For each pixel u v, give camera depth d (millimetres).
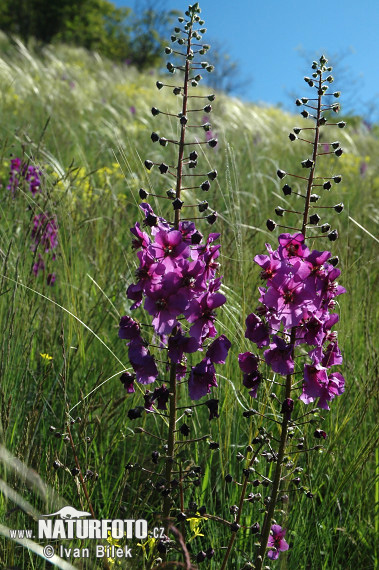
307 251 2057
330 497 3117
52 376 3400
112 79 17703
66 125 7852
